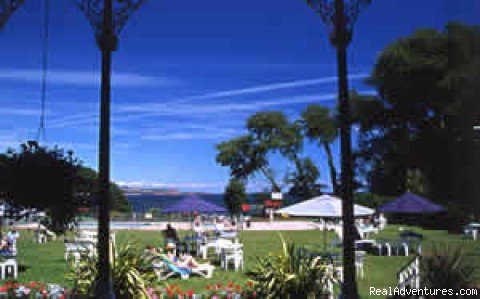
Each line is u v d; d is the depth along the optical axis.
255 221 46.16
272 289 8.89
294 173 63.06
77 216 8.77
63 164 8.60
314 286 8.88
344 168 7.57
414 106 38.69
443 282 5.49
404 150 38.41
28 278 13.76
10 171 8.28
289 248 9.63
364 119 41.84
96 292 7.21
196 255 19.86
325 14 7.88
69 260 17.72
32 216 8.85
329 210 13.17
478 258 4.31
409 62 36.28
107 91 7.43
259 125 62.81
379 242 19.50
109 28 7.47
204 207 21.17
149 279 9.05
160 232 31.67
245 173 64.12
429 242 20.59
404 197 18.16
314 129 60.44
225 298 9.85
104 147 7.36
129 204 52.66
